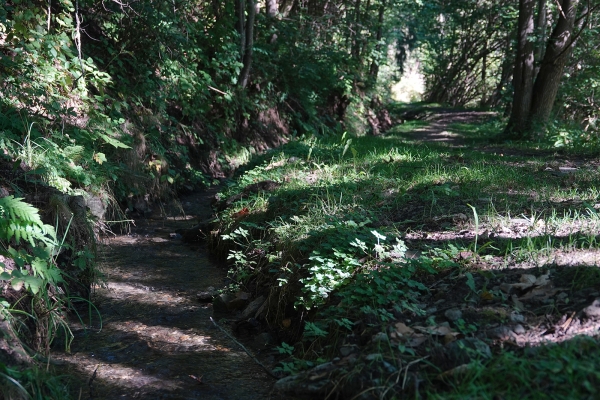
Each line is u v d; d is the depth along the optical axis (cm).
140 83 1152
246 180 932
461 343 343
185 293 613
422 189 709
